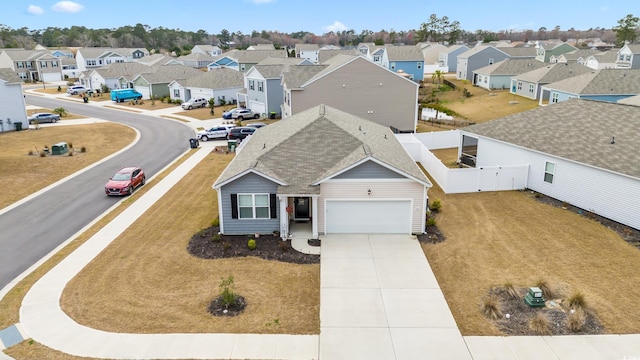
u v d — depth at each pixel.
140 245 20.92
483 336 13.99
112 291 16.81
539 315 14.97
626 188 21.77
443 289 16.84
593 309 15.24
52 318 15.12
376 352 13.31
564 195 25.48
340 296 16.31
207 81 68.75
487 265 18.62
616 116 25.89
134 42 188.00
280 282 17.42
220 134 46.12
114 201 27.50
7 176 32.88
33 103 72.88
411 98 46.19
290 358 13.05
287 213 21.39
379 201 21.50
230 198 21.28
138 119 58.34
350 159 21.78
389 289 16.78
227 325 14.61
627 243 20.30
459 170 27.58
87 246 20.89
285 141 23.97
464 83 81.56
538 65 72.00
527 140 27.89
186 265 18.86
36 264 19.23
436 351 13.33
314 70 49.19
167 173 33.72
